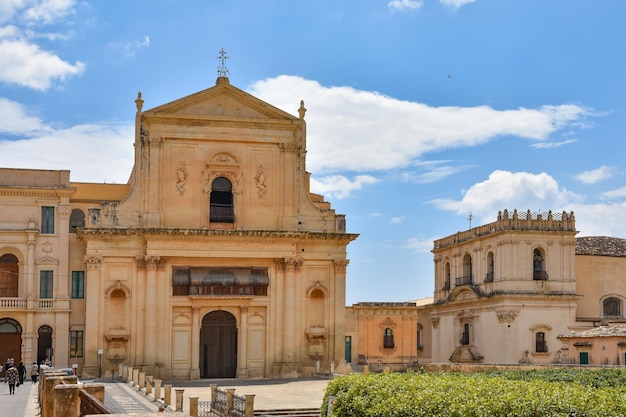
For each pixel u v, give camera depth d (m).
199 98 67.62
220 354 70.69
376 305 85.44
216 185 68.19
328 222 69.56
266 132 68.81
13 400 45.44
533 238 76.25
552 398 25.98
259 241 67.31
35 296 66.19
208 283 66.19
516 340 74.56
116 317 65.25
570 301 76.19
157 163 66.62
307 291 68.69
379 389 33.16
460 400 28.08
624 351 60.62
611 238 85.31
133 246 65.81
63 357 66.31
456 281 86.81
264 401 49.69
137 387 54.56
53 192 67.31
